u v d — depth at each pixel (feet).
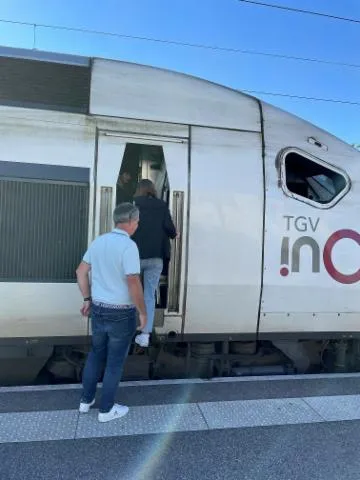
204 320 15.12
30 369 14.71
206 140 15.29
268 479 10.01
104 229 14.39
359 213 16.51
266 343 16.71
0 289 13.85
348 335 16.34
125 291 11.83
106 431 11.68
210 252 15.01
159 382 14.94
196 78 15.96
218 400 13.71
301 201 15.87
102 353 12.42
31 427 11.75
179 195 14.89
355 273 16.29
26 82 14.28
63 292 14.23
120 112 14.76
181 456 10.71
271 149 15.85
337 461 10.73
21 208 13.97
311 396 14.23
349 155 16.85
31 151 14.03
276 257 15.53
